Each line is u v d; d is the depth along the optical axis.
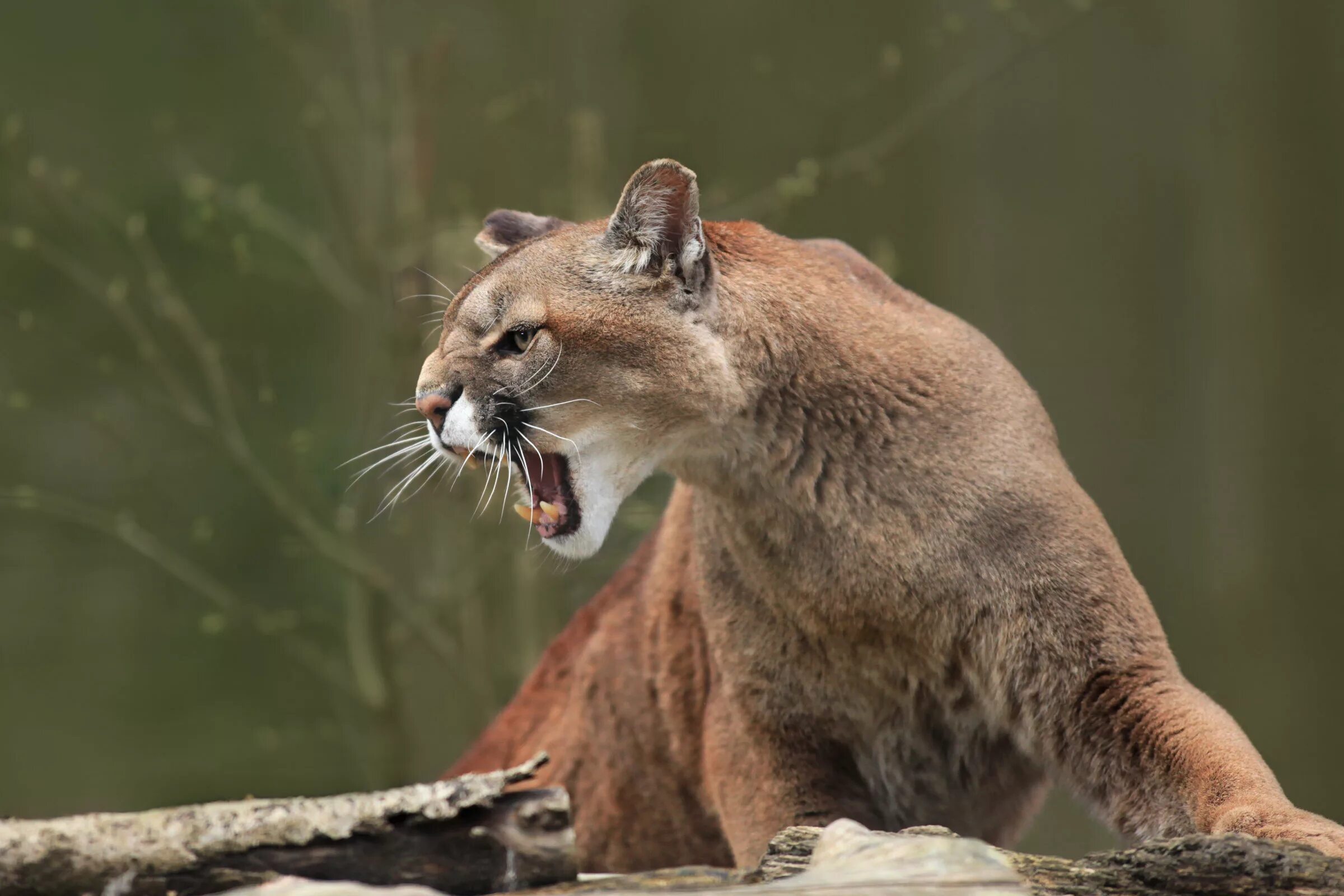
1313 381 12.52
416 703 13.84
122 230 12.95
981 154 13.62
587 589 12.62
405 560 13.29
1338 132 12.41
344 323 14.92
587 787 7.42
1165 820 5.40
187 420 12.50
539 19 14.52
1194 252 12.93
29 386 15.03
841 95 13.84
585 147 12.84
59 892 3.71
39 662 16.19
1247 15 12.68
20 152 13.56
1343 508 12.41
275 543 14.98
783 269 6.02
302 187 14.75
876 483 5.75
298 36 14.57
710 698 6.63
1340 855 4.50
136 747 15.35
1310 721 12.45
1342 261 12.45
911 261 13.84
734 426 5.78
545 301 5.73
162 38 15.37
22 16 15.26
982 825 6.50
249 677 15.67
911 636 5.88
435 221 13.06
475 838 3.95
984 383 6.00
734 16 14.48
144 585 16.05
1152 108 13.05
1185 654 12.84
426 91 13.04
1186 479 12.95
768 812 6.32
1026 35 13.18
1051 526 5.73
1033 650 5.68
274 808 3.87
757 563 6.04
